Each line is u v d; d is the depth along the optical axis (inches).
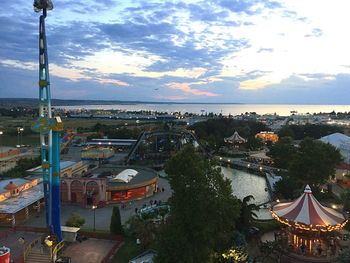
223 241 1811.0
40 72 2123.5
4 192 2716.5
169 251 1594.5
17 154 5718.5
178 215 1644.9
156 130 6043.3
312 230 1989.4
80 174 3978.8
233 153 6250.0
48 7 2076.8
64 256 2000.5
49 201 2128.4
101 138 7746.1
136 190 3408.0
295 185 3166.8
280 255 1991.9
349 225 2413.9
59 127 2111.2
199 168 1700.3
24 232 2364.7
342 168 3917.3
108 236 2285.9
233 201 1774.1
